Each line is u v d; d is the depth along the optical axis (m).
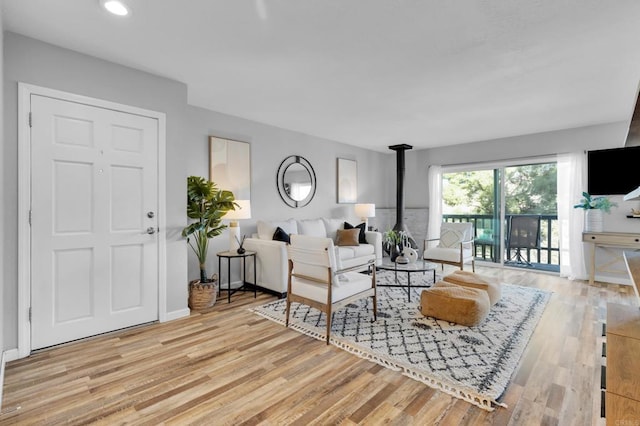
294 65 2.68
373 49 2.39
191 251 3.81
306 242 2.63
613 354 1.25
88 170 2.51
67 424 1.57
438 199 6.06
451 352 2.29
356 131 4.96
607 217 4.38
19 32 2.17
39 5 1.87
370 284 2.93
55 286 2.38
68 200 2.42
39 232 2.30
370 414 1.63
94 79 2.52
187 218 3.45
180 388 1.87
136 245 2.78
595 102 3.52
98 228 2.56
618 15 1.93
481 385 1.87
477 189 5.72
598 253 4.48
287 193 4.94
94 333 2.56
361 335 2.60
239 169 4.27
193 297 3.28
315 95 3.38
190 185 3.32
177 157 3.02
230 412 1.65
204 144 3.93
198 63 2.64
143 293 2.82
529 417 1.60
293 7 1.89
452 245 4.80
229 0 1.83
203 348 2.38
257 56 2.51
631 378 1.15
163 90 2.91
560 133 4.75
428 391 1.83
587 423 1.55
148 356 2.25
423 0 1.82
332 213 5.72
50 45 2.32
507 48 2.36
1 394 1.73
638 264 1.99
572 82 2.97
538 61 2.56
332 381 1.94
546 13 1.93
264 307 3.34
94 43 2.32
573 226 4.56
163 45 2.35
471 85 3.06
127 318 2.73
